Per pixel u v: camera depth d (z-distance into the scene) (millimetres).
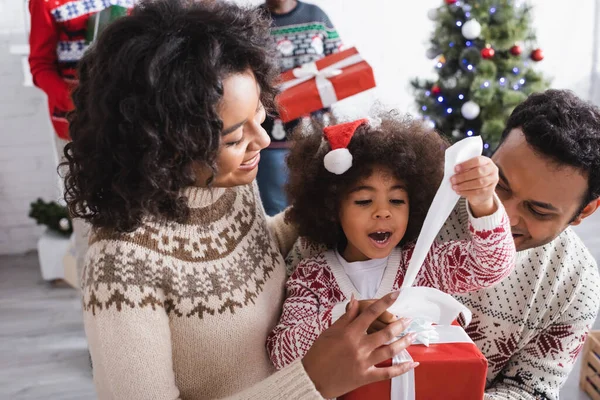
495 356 1021
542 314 990
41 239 2861
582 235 3188
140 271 699
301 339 780
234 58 664
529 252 995
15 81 3010
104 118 637
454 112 2600
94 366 735
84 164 668
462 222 1016
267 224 957
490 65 2477
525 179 868
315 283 893
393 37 3459
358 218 859
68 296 2773
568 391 1982
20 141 3109
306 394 651
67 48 1867
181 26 636
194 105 626
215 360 773
